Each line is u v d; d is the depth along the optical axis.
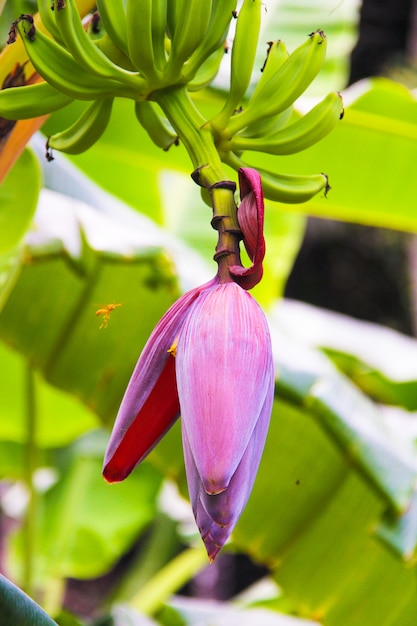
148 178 3.81
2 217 2.52
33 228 2.79
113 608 3.06
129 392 1.68
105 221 2.95
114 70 1.75
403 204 3.21
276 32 3.32
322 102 1.78
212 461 1.61
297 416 2.63
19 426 4.12
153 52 1.75
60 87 1.76
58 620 2.91
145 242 2.86
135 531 5.07
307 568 2.73
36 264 2.80
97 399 2.94
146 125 1.83
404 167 3.08
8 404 4.03
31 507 3.65
